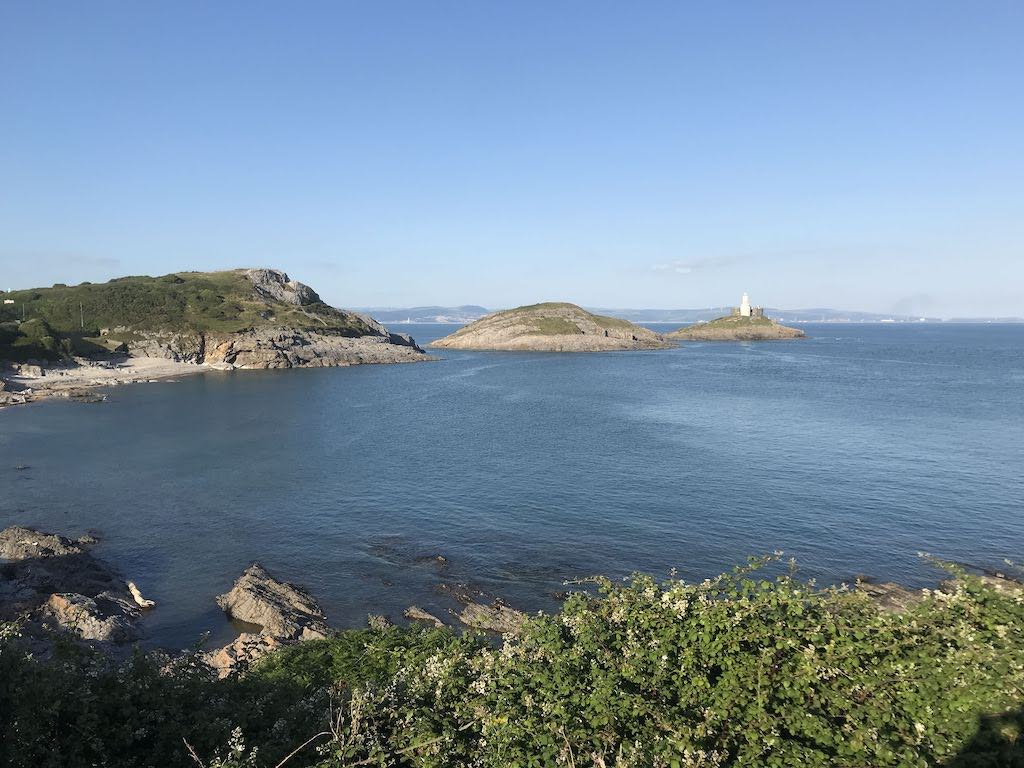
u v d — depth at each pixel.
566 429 57.03
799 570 26.17
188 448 50.78
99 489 39.22
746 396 77.81
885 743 6.75
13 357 97.50
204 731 8.47
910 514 32.31
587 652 8.79
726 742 7.13
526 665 8.74
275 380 103.00
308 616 23.62
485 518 33.22
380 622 22.83
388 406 73.62
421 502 36.09
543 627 9.75
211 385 95.56
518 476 40.94
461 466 43.91
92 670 9.01
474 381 100.38
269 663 14.12
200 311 136.88
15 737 7.38
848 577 25.52
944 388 84.25
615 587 10.61
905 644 7.94
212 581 26.75
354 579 26.73
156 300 138.00
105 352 113.56
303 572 27.44
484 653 9.75
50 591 24.77
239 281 165.88
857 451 46.41
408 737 7.90
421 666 10.66
